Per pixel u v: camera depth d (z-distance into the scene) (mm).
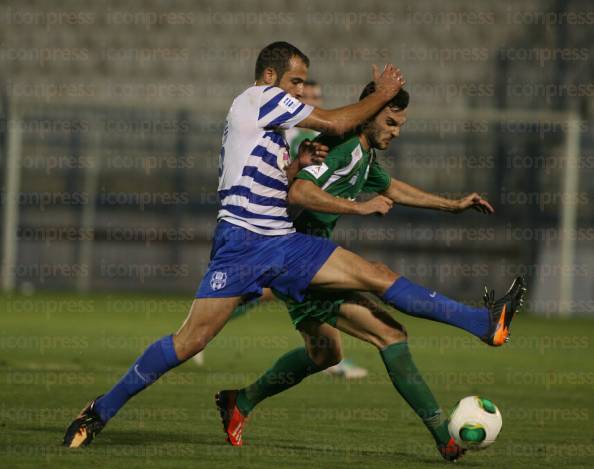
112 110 69750
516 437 19250
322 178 16438
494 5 72500
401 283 15891
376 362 34062
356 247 67625
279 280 16156
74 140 69625
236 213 16078
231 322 50656
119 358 32281
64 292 67188
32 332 41156
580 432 20078
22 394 23219
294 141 28719
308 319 17109
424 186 68188
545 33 71250
